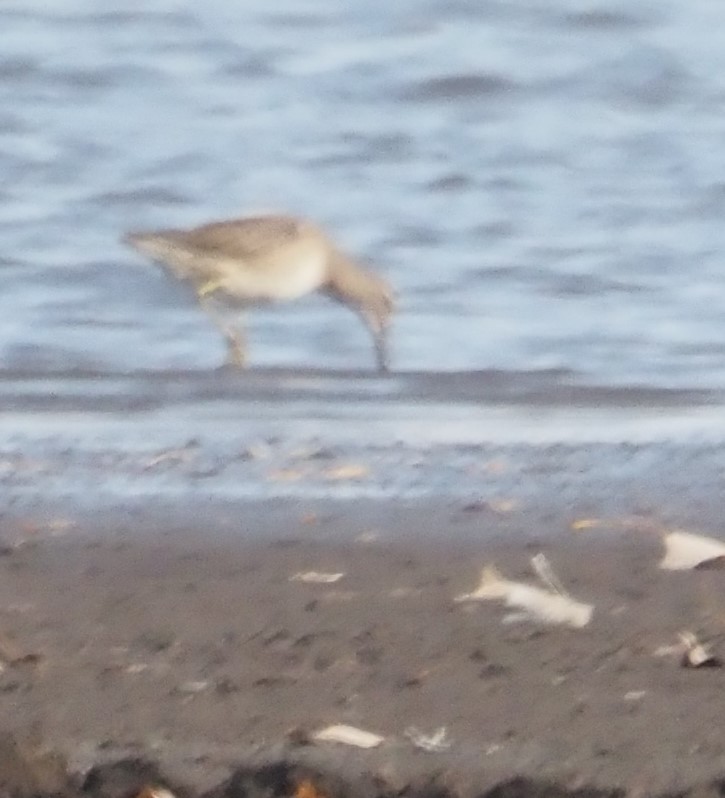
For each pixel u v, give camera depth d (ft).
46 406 44.86
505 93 92.58
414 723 20.84
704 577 28.14
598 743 20.20
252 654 23.58
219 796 19.52
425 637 24.41
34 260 63.67
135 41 95.91
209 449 39.58
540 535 31.50
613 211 74.18
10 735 20.07
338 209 76.64
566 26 100.42
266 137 85.25
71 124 84.89
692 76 94.12
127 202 76.43
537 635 24.62
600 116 89.81
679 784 19.35
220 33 97.25
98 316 57.77
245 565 28.96
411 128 86.94
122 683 22.30
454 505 34.06
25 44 94.12
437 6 100.89
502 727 20.72
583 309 60.44
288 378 49.42
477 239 70.49
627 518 33.14
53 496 34.78
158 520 32.63
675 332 56.85
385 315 58.44
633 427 42.75
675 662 23.26
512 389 47.93
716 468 38.09
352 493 35.35
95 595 26.84
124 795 19.54
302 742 20.03
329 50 96.53
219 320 56.95
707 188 76.84
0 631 24.72
